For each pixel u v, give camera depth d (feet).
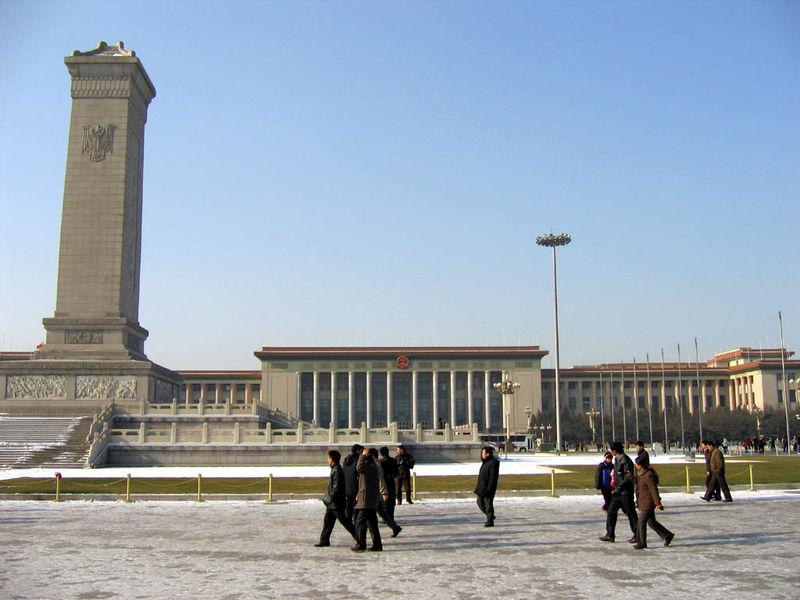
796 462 208.13
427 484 136.98
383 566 63.10
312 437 209.05
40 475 163.43
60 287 273.13
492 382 574.97
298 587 55.11
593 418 477.77
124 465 199.11
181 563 64.59
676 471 167.02
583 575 59.00
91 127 280.92
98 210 276.82
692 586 54.90
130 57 283.79
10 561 65.62
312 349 572.10
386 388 580.30
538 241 322.96
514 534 80.79
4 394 262.47
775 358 627.05
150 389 268.21
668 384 610.65
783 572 59.88
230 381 598.34
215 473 171.63
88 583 56.59
